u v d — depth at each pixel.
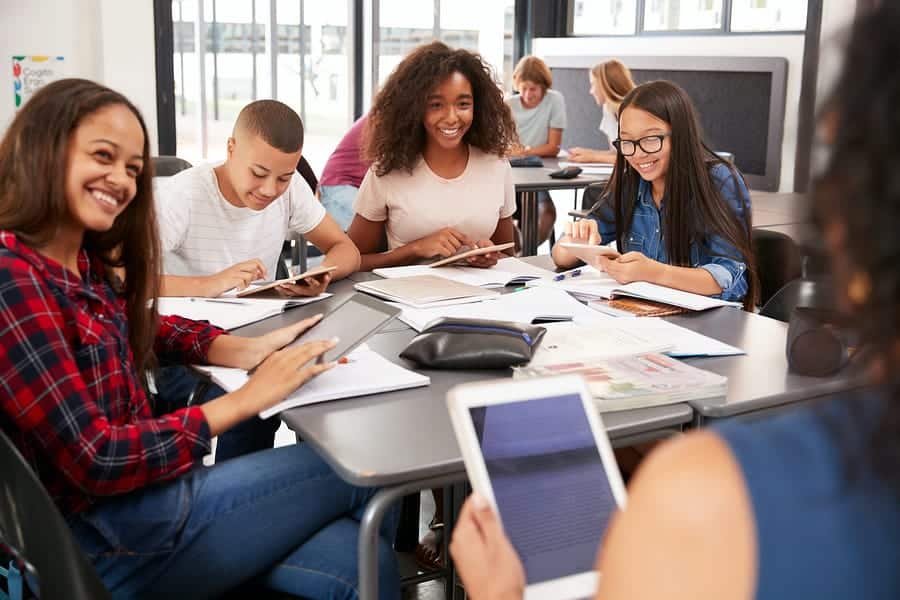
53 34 4.79
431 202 2.83
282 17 5.80
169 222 2.34
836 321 0.51
